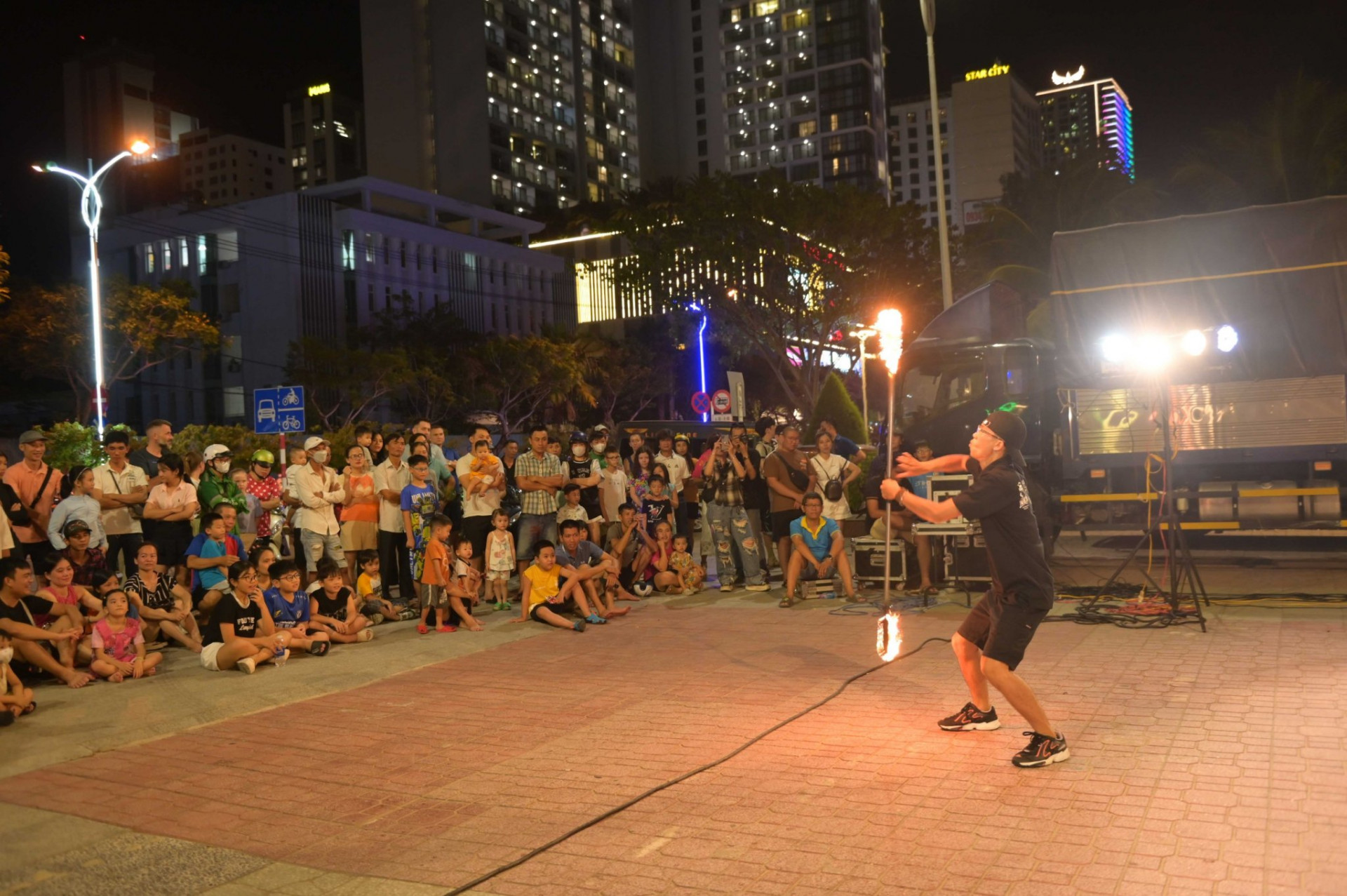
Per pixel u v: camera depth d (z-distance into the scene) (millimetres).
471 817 4836
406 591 11414
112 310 41000
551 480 11477
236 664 8398
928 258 34062
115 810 5148
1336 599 9344
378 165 121875
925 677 7152
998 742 5566
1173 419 11375
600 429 12875
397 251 73500
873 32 139125
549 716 6625
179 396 70438
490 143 116000
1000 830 4324
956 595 10789
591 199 131500
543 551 10250
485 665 8398
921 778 5043
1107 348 11547
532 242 97250
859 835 4355
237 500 10641
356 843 4562
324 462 11000
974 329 12656
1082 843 4137
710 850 4281
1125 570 12180
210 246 69562
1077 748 5367
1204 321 11359
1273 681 6531
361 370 52031
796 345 36281
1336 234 10898
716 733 6031
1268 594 9789
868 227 32438
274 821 4898
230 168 188625
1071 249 11844
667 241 33844
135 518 10109
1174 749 5262
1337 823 4211
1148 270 11570
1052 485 12477
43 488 9578
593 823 4633
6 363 41438
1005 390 12258
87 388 42188
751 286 34344
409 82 119875
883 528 11289
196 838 4711
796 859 4137
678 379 65438
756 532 12320
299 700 7441
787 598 10680
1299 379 10953
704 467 12852
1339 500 10812
